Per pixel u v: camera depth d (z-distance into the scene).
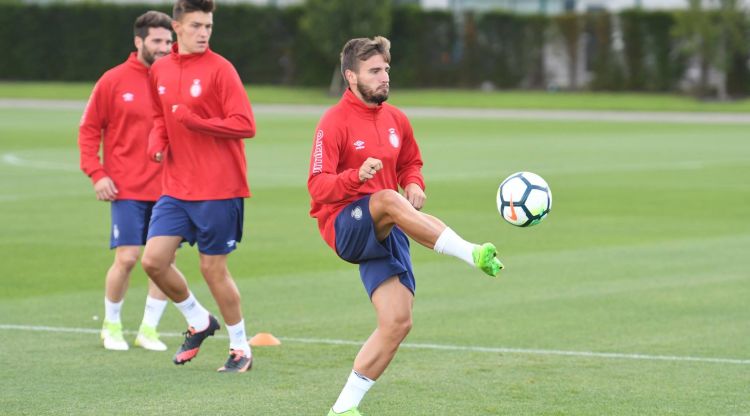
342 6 186.75
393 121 24.00
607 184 73.38
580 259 45.38
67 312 35.16
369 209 22.20
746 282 40.31
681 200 65.06
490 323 33.56
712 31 178.75
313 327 32.97
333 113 23.41
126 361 28.70
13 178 75.56
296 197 66.12
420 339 31.36
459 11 199.12
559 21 196.12
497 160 90.50
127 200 30.58
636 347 30.33
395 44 198.62
